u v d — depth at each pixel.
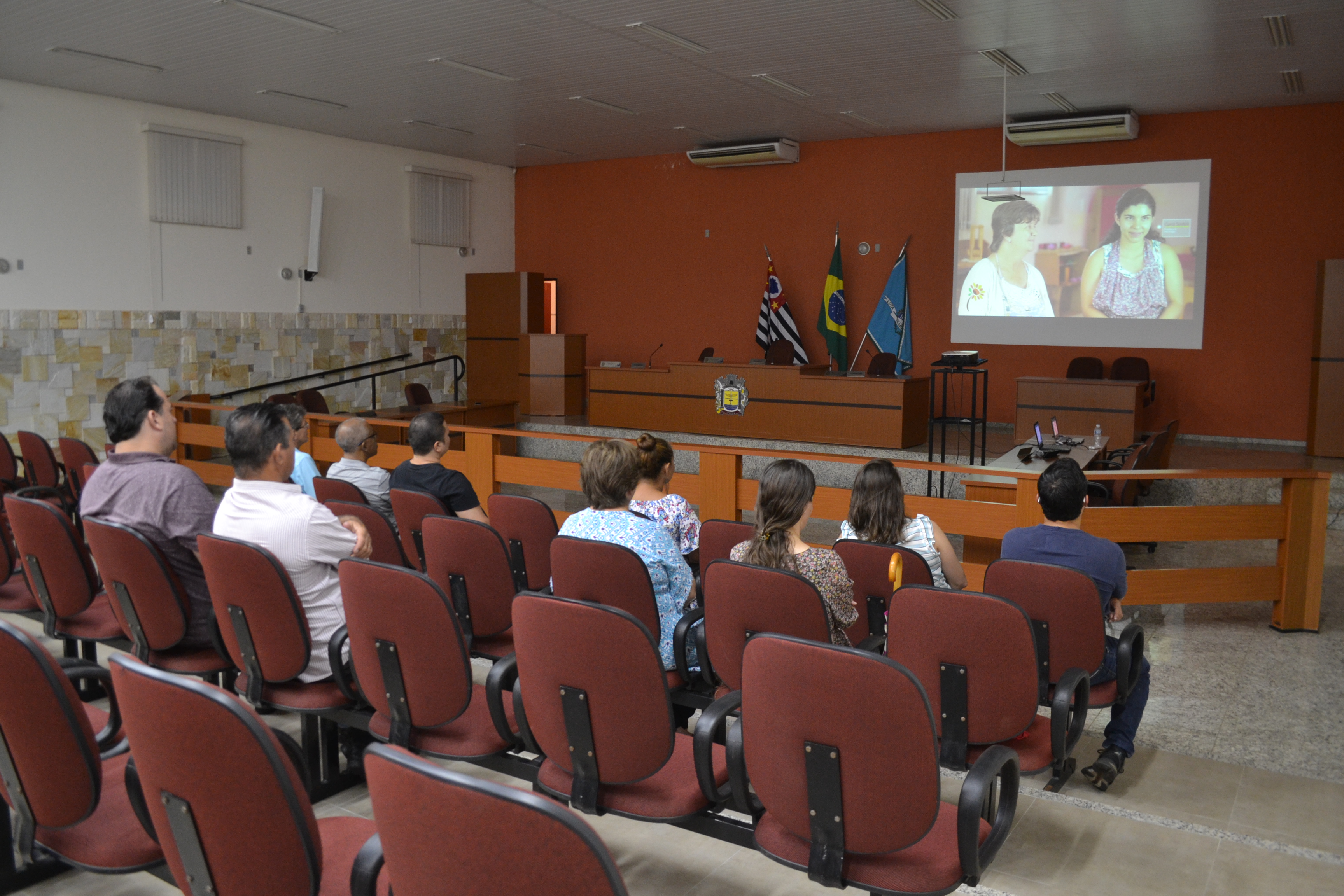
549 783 2.14
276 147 10.87
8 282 8.80
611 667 1.96
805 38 7.71
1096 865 2.60
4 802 2.30
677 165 12.77
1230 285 10.05
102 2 6.83
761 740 1.81
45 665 1.66
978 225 11.07
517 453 11.11
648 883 2.46
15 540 3.29
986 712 2.24
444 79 8.96
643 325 13.20
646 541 2.77
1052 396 9.50
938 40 7.73
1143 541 5.17
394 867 1.26
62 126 9.10
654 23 7.38
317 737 2.83
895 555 2.73
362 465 4.43
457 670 2.20
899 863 1.82
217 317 10.38
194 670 2.70
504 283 12.55
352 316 11.80
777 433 10.15
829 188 11.88
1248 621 5.03
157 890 2.39
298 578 2.55
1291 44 7.68
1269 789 3.08
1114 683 2.94
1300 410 9.84
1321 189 9.59
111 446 3.04
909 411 9.59
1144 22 7.20
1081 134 9.98
